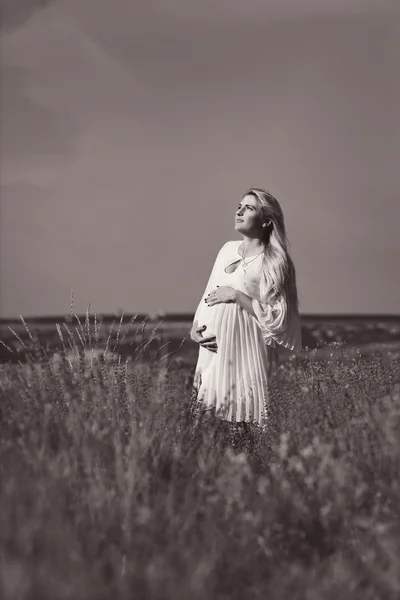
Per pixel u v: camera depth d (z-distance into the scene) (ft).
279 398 16.08
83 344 15.69
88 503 9.36
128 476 9.75
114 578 8.01
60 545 7.99
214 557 8.26
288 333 17.87
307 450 10.71
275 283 17.54
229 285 18.22
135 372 15.89
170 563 8.33
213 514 9.41
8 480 9.53
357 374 16.25
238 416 17.43
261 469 13.12
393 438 10.94
